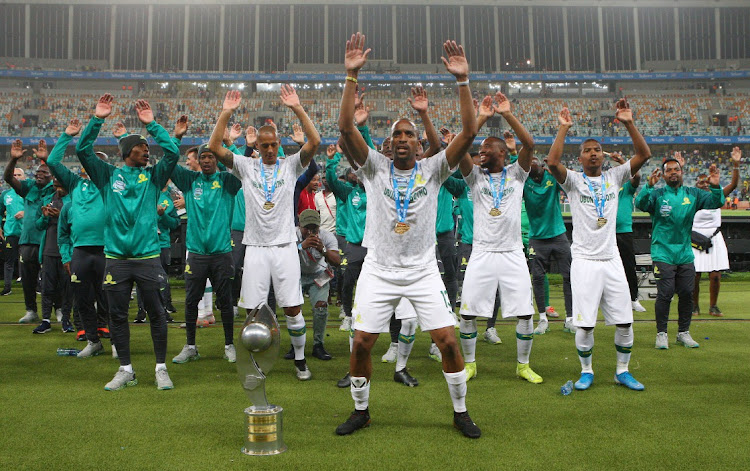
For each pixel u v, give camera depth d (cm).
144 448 312
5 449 310
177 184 546
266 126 487
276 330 319
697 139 3772
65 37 4581
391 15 4678
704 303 1006
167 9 4644
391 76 4366
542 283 704
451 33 4681
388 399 416
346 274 722
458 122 4116
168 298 880
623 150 3916
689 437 329
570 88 4512
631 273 782
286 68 4703
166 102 4309
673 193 605
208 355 580
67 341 657
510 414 377
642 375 487
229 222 555
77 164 3653
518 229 478
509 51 4666
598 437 330
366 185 355
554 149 459
